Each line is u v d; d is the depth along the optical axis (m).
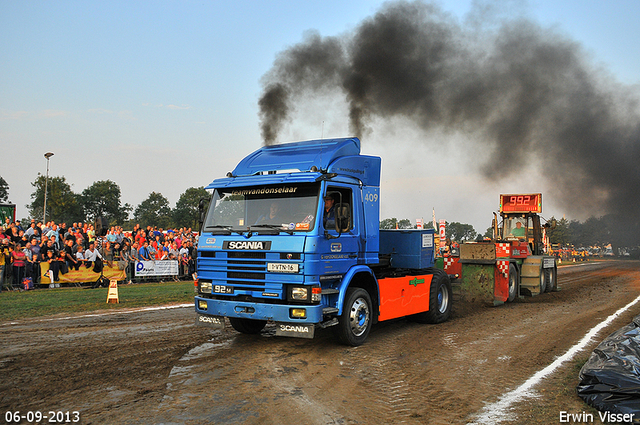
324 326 7.23
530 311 12.29
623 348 5.83
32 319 10.04
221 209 7.99
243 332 8.83
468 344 8.23
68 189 53.72
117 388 5.55
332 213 7.60
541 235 18.25
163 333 8.70
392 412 4.99
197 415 4.78
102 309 11.52
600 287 19.28
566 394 5.57
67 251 16.44
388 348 7.86
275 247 7.22
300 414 4.87
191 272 20.09
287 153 8.41
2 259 14.93
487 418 4.85
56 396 5.25
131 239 19.94
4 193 76.25
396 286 9.09
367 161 8.70
